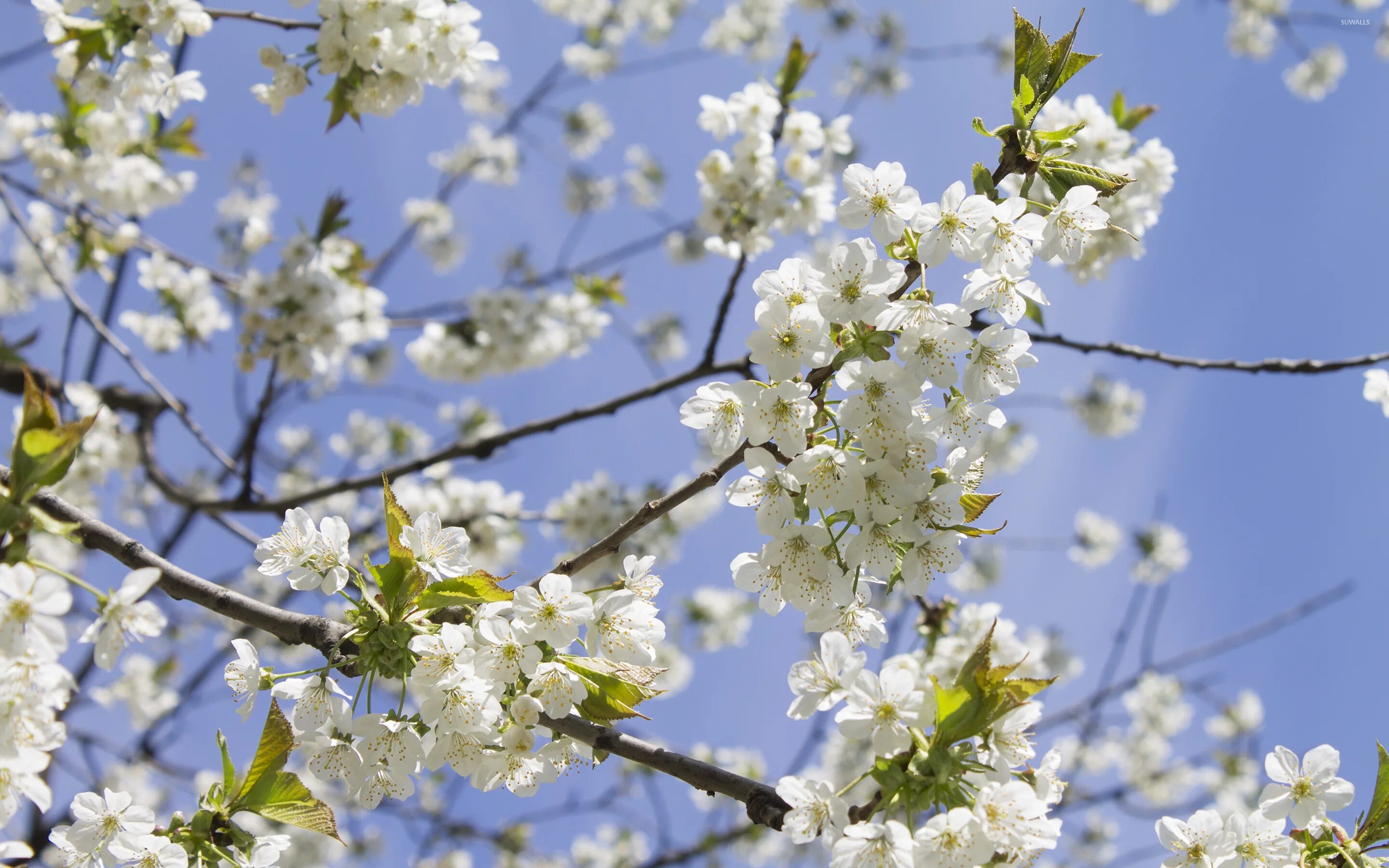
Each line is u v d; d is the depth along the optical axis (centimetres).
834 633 173
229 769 174
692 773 173
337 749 175
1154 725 432
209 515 254
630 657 175
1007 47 492
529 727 175
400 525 174
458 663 173
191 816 174
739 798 172
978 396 176
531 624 174
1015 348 176
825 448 173
